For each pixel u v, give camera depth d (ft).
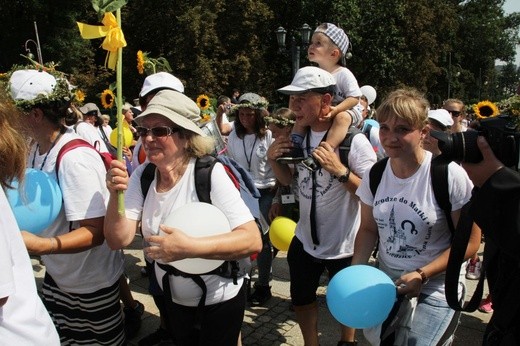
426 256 6.92
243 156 14.61
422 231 6.83
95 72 70.49
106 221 6.59
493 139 4.61
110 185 6.31
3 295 3.82
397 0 93.15
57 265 7.63
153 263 7.86
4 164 4.39
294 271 9.47
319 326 11.69
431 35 102.42
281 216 12.36
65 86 7.32
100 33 5.53
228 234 6.21
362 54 95.61
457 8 149.48
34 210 6.46
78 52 66.85
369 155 8.80
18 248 4.23
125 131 19.48
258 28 92.79
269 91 93.71
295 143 9.54
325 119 9.04
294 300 9.46
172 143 6.59
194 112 6.84
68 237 6.79
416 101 6.61
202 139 6.89
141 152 14.20
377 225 7.35
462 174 6.56
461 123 16.67
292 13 96.58
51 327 4.53
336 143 8.73
